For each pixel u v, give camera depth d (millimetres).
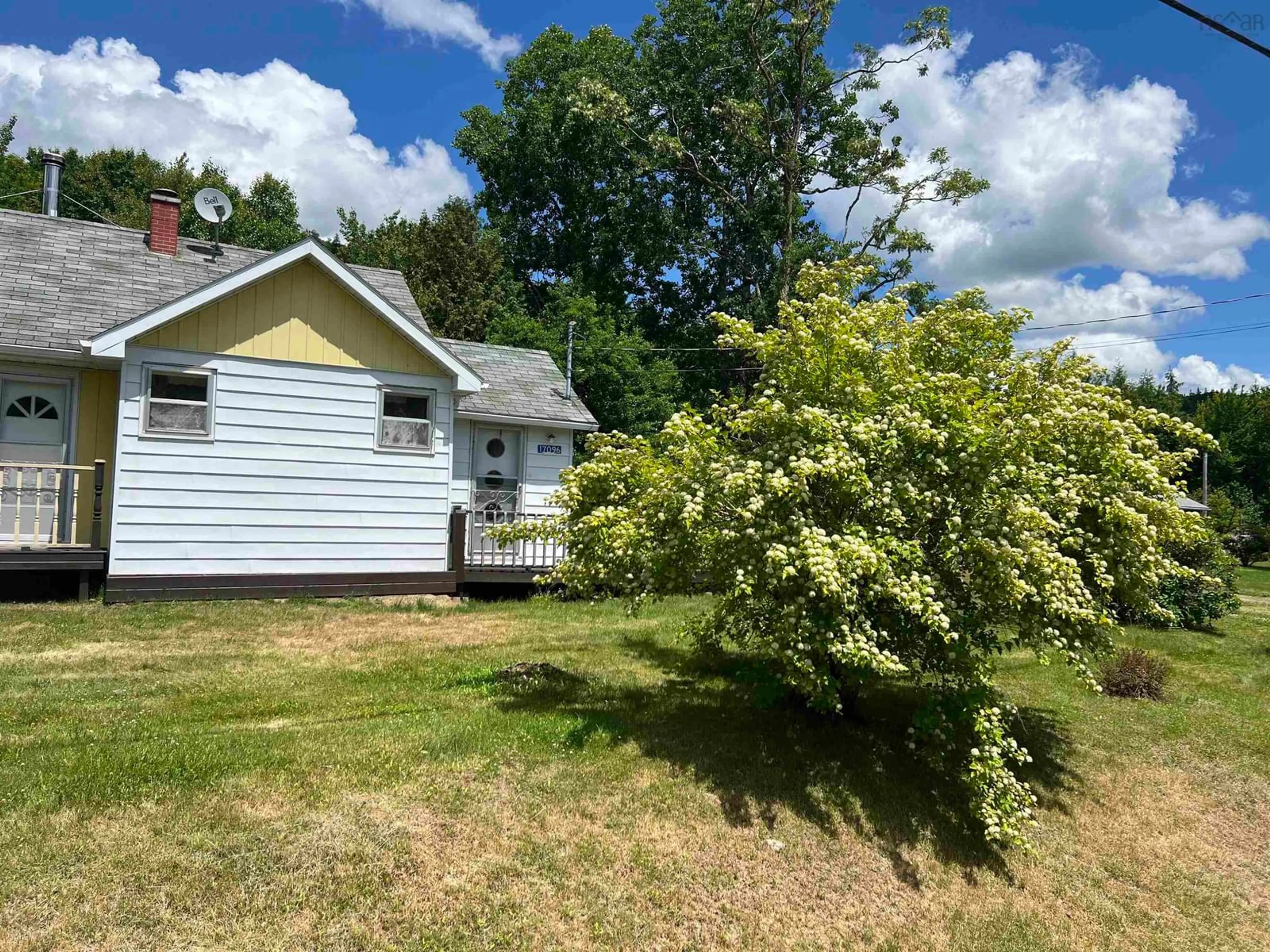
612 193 32906
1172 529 6469
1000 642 6543
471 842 4418
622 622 10383
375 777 4898
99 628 8375
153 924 3492
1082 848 5789
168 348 9906
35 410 10055
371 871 4035
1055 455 6090
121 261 11734
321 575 10758
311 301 10781
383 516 11250
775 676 6262
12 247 11047
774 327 7379
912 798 5867
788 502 5168
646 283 33344
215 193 13078
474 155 34875
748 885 4570
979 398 5957
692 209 31391
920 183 25234
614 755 5660
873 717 7219
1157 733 7938
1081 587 5539
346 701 6391
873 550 4895
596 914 4086
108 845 3926
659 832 4832
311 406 10773
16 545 9203
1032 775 6711
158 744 5137
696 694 7258
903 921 4617
